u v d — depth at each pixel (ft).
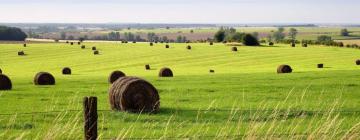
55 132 28.99
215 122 52.60
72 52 325.21
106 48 352.08
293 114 52.80
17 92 102.78
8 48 350.23
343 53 302.45
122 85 67.97
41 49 344.49
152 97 68.54
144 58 284.20
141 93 67.97
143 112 66.49
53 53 320.91
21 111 69.67
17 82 139.03
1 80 111.45
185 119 57.06
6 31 539.29
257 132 30.58
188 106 73.82
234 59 274.57
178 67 242.37
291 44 368.27
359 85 106.42
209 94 93.09
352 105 70.38
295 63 252.62
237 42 397.80
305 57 280.72
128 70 226.79
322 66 226.58
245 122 45.88
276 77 139.03
